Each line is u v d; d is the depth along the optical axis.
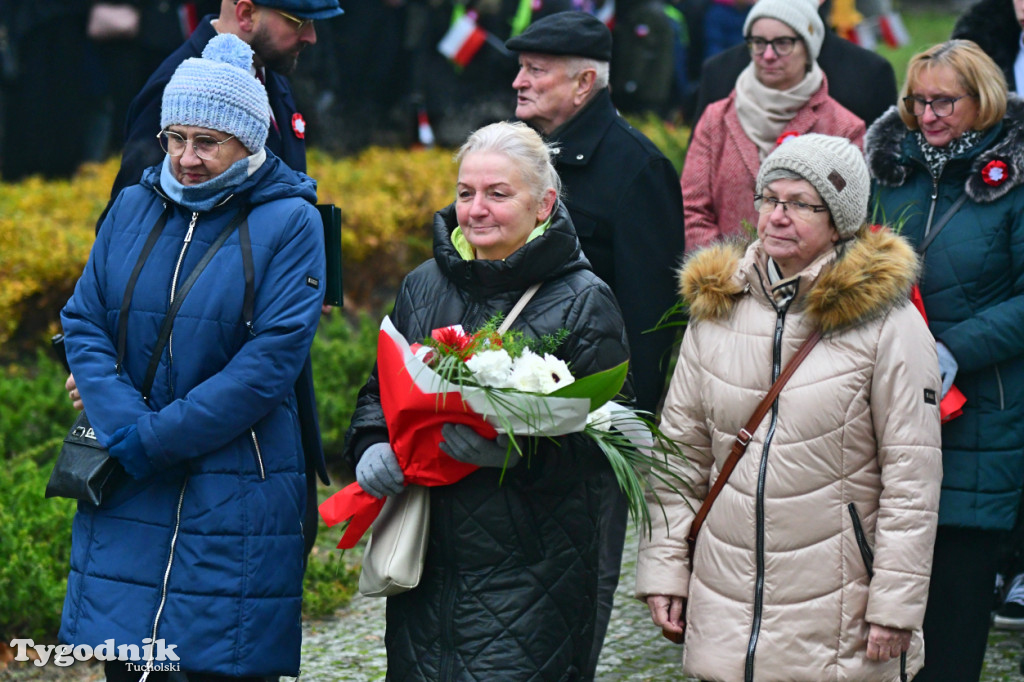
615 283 7.34
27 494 8.95
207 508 5.86
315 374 12.18
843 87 9.85
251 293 5.92
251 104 5.97
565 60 7.32
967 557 6.80
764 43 8.73
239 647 5.86
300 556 6.15
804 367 5.65
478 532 5.54
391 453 5.53
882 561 5.52
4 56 17.52
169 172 6.07
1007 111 6.84
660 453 5.99
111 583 5.88
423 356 5.39
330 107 19.25
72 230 13.12
